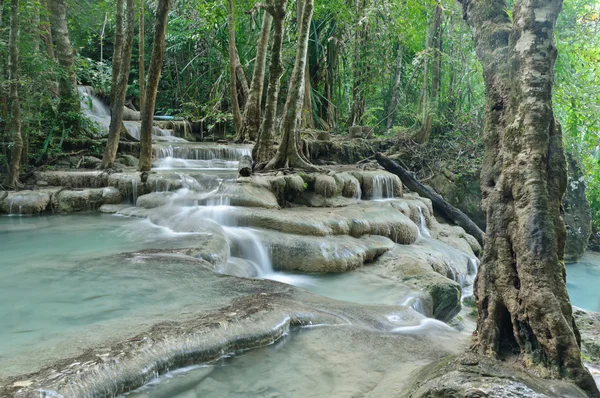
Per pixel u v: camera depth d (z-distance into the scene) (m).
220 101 18.89
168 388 3.22
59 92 13.11
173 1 22.00
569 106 12.10
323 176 10.09
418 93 23.19
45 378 2.89
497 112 3.93
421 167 15.84
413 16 17.72
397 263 7.50
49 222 8.84
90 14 19.14
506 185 3.69
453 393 2.64
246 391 3.26
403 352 4.00
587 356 4.59
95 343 3.45
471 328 6.47
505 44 3.91
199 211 8.38
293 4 18.45
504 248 3.66
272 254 7.26
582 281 11.36
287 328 4.21
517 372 3.03
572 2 13.79
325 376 3.51
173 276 5.34
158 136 15.93
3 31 11.14
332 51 20.48
